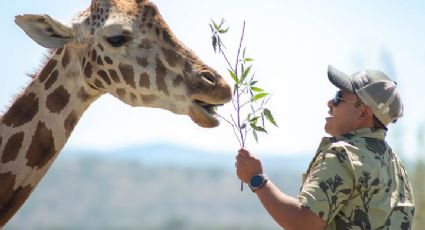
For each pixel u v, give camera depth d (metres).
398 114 9.33
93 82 10.60
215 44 9.88
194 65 10.31
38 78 10.74
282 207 8.91
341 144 9.02
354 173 8.90
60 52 10.72
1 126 10.62
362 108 9.27
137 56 10.37
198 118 10.25
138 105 10.55
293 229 8.87
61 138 10.70
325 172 8.91
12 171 10.50
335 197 8.87
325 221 8.85
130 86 10.44
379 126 9.30
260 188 9.17
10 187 10.50
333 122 9.49
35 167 10.60
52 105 10.66
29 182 10.61
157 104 10.46
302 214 8.82
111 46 10.41
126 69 10.38
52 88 10.69
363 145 9.09
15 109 10.66
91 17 10.57
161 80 10.32
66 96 10.69
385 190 9.01
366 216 8.95
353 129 9.32
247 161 9.30
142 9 10.51
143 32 10.41
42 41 10.52
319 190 8.85
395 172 9.22
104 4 10.55
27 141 10.58
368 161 8.98
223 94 10.18
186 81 10.25
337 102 9.41
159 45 10.38
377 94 9.19
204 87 10.16
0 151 10.53
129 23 10.40
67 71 10.68
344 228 8.98
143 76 10.35
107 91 10.64
